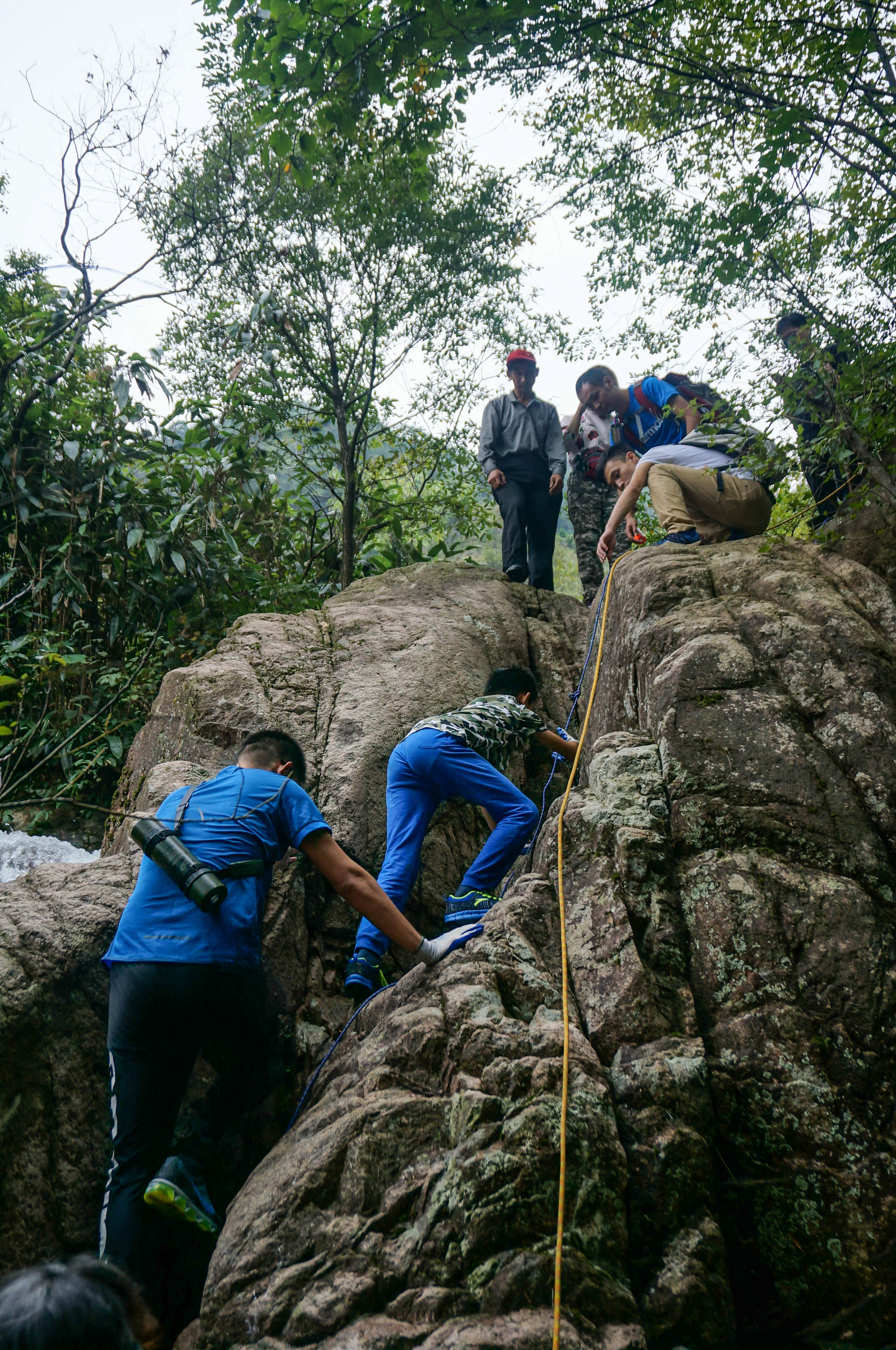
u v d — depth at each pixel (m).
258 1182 2.20
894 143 3.75
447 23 3.97
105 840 4.11
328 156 6.48
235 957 2.39
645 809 2.85
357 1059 2.41
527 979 2.45
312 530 7.64
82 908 2.73
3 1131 2.30
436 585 5.36
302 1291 1.88
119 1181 2.21
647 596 3.72
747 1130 2.23
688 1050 2.29
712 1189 2.12
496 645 4.82
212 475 6.69
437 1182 1.98
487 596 5.25
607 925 2.57
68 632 5.77
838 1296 2.06
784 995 2.40
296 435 7.71
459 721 3.40
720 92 4.04
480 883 3.18
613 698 3.76
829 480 4.05
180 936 2.36
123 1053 2.32
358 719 3.94
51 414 6.18
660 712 3.12
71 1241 2.30
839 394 3.61
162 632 6.27
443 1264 1.87
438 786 3.34
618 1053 2.30
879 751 2.86
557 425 6.15
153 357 6.53
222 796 2.68
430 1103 2.13
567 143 4.37
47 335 6.42
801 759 2.86
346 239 7.32
